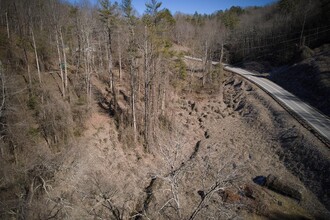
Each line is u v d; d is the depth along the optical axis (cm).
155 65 3281
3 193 1609
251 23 8350
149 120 3105
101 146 2703
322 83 4003
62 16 3338
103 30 4231
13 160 1970
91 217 1880
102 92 3781
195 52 6881
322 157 2572
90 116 3041
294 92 4422
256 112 3875
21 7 3375
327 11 6241
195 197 2316
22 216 1427
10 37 3447
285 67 5672
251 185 2522
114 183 2328
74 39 4022
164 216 1986
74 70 4034
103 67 4609
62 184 2000
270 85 4853
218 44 7481
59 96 3133
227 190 2384
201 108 4281
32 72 3350
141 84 4053
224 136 3519
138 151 2952
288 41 6688
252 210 2194
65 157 2225
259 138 3359
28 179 1814
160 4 2961
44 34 3719
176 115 3962
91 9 4328
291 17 7000
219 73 5403
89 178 2186
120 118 3198
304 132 3044
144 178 2594
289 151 2939
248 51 7375
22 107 2434
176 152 1686
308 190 2405
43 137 2411
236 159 2989
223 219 1473
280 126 3378
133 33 3031
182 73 4838
